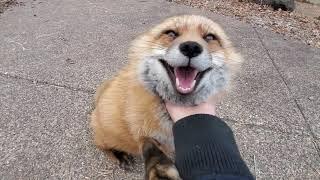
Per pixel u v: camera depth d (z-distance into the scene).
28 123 0.35
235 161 0.15
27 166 0.30
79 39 0.54
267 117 0.40
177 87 0.23
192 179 0.15
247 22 0.72
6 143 0.33
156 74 0.25
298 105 0.44
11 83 0.41
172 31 0.26
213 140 0.16
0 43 0.51
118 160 0.32
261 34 0.66
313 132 0.39
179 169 0.16
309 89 0.48
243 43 0.60
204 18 0.28
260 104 0.43
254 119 0.40
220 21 0.70
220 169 0.15
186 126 0.18
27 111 0.37
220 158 0.16
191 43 0.23
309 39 0.67
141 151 0.26
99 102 0.31
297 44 0.64
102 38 0.56
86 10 0.67
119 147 0.31
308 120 0.41
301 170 0.33
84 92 0.41
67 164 0.31
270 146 0.36
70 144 0.33
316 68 0.55
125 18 0.65
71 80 0.43
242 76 0.49
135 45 0.28
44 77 0.43
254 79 0.49
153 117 0.26
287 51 0.60
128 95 0.27
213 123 0.18
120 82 0.29
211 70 0.25
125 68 0.30
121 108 0.28
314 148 0.36
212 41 0.27
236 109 0.41
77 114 0.37
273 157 0.34
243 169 0.15
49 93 0.40
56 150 0.32
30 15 0.61
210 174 0.15
